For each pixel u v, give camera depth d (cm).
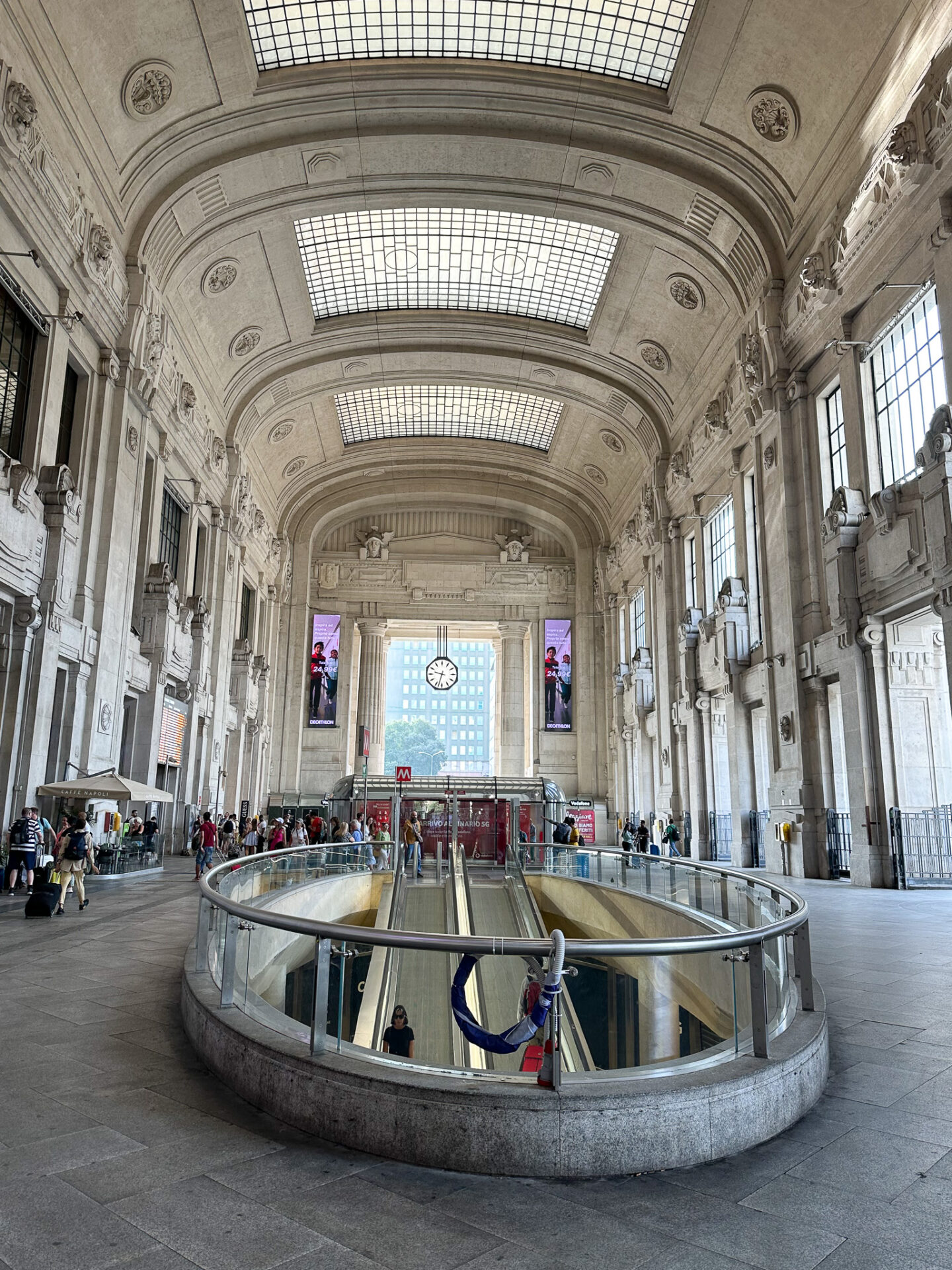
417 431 3678
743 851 2064
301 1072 387
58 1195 308
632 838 2584
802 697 1797
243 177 1962
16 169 1289
